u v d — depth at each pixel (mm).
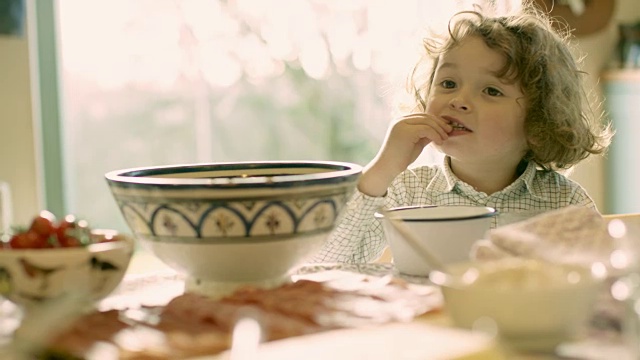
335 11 3445
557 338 629
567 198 1542
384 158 1389
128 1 3215
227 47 3393
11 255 802
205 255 872
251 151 3480
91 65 3146
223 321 736
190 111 3385
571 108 1589
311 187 868
